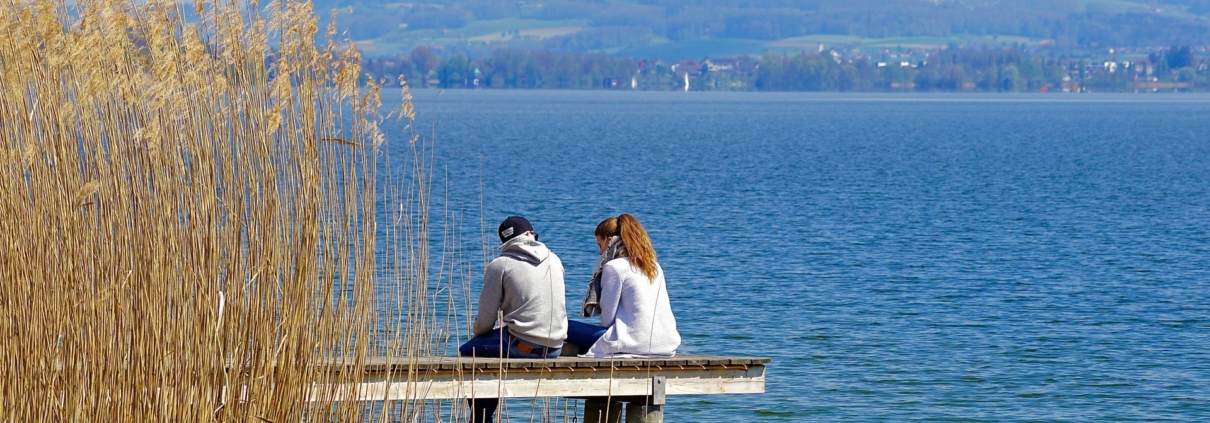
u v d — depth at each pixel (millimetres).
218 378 19719
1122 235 79875
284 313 20125
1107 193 114250
